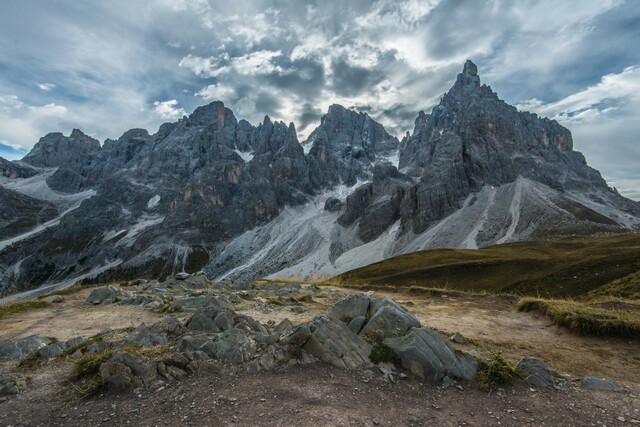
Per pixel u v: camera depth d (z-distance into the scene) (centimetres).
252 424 812
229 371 1104
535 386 1079
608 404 963
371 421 848
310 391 988
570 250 14288
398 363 1184
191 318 1531
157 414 872
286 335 1348
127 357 1089
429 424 852
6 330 1700
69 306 2316
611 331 1506
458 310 2152
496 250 15850
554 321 1767
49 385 1062
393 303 1545
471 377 1123
